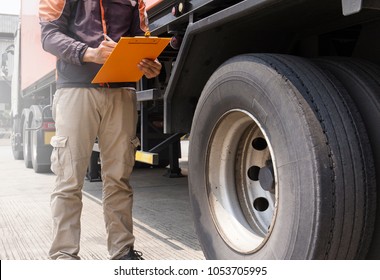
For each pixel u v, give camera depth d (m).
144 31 2.64
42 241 3.48
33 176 7.27
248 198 2.46
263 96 2.02
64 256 2.42
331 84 1.97
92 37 2.43
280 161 1.92
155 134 4.70
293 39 2.62
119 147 2.58
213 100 2.38
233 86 2.22
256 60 2.11
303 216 1.79
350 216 1.78
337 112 1.87
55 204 2.46
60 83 2.48
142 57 2.30
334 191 1.75
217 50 2.60
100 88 2.46
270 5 2.02
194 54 2.59
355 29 2.56
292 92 1.88
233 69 2.22
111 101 2.51
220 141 2.46
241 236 2.32
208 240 2.46
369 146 1.88
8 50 10.57
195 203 2.58
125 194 2.67
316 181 1.74
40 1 2.45
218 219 2.43
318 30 2.50
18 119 9.93
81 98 2.44
